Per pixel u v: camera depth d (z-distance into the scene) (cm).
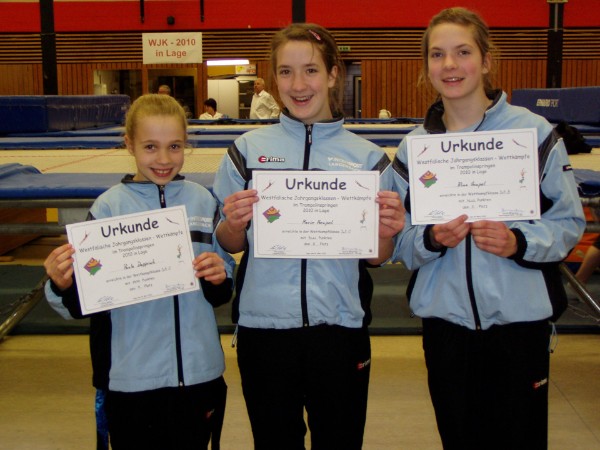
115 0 1108
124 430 170
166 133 170
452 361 169
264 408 169
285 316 166
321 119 176
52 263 160
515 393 165
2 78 1138
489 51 171
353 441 172
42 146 510
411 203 166
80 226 162
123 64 1130
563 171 164
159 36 1102
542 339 167
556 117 702
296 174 162
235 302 176
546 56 1105
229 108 1143
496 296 163
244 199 161
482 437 171
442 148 164
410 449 229
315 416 170
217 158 383
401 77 1123
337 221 163
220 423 181
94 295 163
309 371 168
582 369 293
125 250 164
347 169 171
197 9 1105
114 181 267
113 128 730
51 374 293
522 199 162
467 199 164
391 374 292
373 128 650
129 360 168
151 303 172
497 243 158
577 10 1090
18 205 249
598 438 234
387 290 401
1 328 307
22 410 259
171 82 1139
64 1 1112
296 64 169
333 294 167
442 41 165
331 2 1104
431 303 173
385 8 1103
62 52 1128
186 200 179
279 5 1101
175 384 170
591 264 360
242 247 176
